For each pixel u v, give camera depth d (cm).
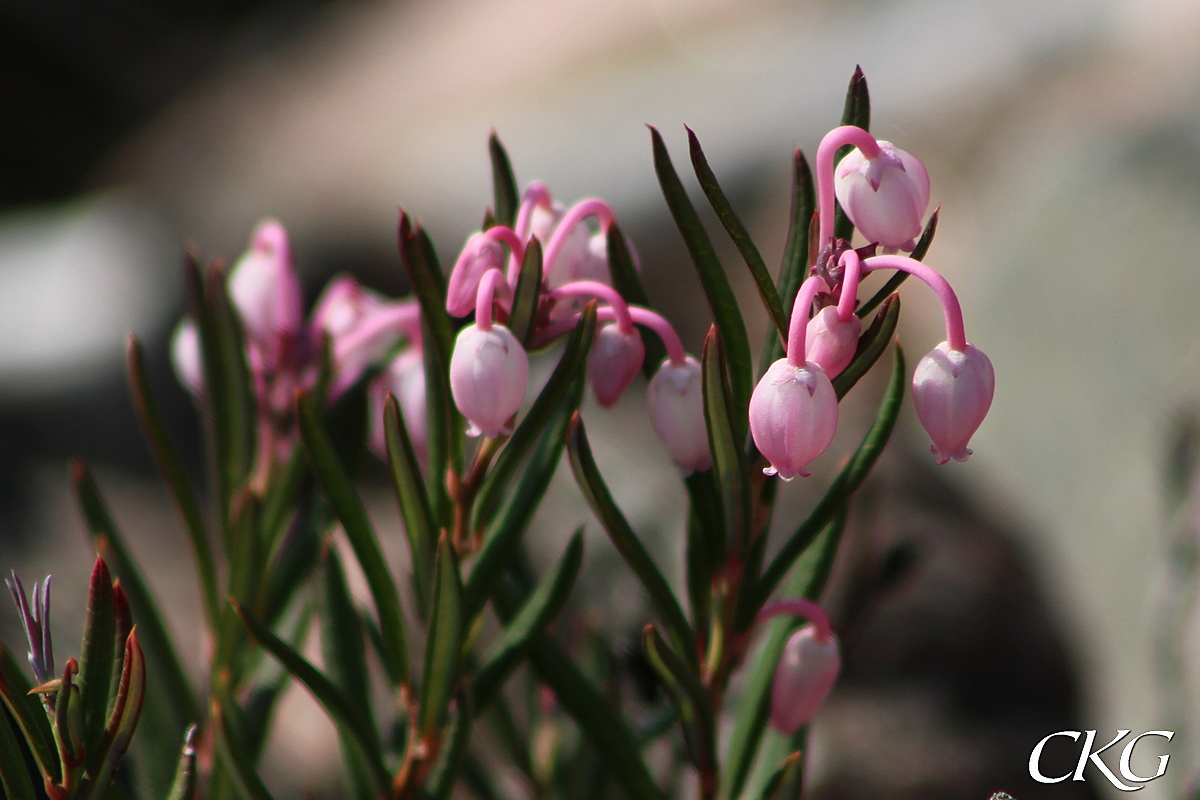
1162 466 38
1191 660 30
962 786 31
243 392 25
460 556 23
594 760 26
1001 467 48
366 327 25
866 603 26
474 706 23
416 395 25
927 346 62
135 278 60
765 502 23
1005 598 36
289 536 28
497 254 23
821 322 22
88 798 22
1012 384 49
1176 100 58
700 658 23
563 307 23
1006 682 34
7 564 38
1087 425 44
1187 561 33
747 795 25
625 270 23
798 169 23
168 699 25
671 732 26
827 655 23
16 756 22
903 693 33
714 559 23
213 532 48
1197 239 46
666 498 36
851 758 31
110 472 54
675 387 23
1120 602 36
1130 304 46
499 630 31
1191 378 41
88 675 21
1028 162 62
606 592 32
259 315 25
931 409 22
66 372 55
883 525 37
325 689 23
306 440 23
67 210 71
